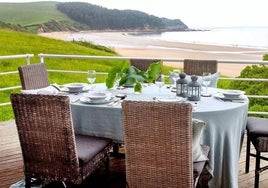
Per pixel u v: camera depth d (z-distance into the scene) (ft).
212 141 7.87
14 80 31.81
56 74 33.71
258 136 8.60
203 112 7.64
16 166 10.19
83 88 10.05
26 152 7.36
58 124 6.84
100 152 7.87
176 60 13.24
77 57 14.87
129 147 6.47
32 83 11.66
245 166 9.98
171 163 6.27
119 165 10.37
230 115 7.95
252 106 20.58
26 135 7.20
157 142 6.22
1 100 26.94
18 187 8.85
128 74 9.75
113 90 10.14
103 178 9.43
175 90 9.91
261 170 8.70
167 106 5.91
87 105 8.37
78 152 7.45
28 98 6.83
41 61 15.46
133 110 6.15
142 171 6.52
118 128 8.23
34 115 6.95
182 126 5.96
